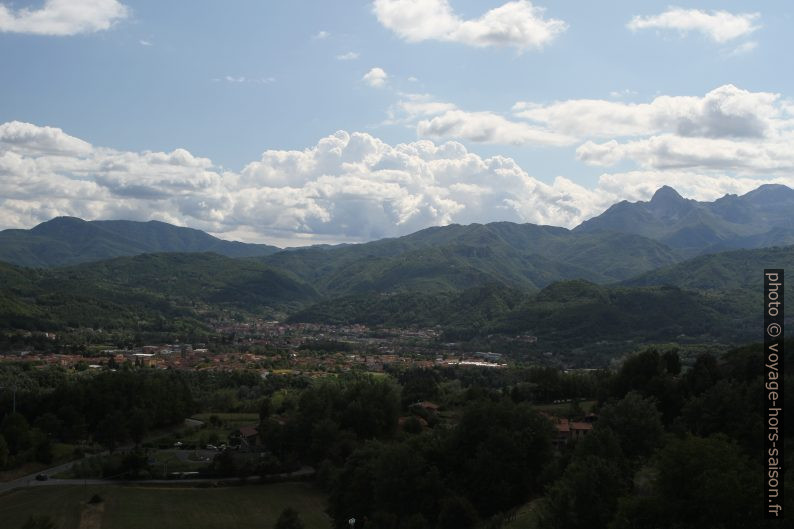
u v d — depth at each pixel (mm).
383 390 159375
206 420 197500
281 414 191125
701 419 103375
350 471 108062
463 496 94562
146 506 115188
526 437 103312
